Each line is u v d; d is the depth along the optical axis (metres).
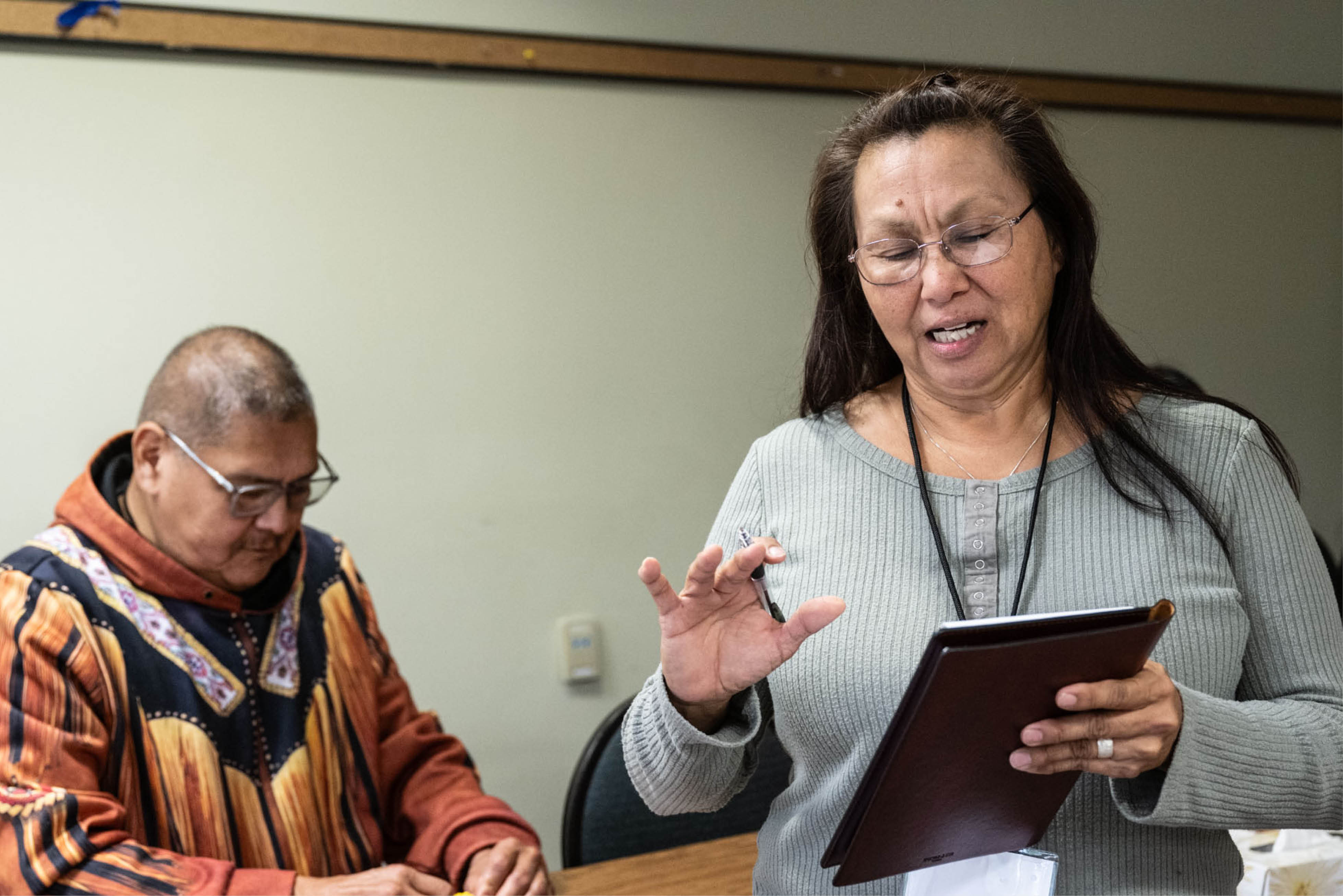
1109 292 2.96
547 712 2.48
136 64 2.15
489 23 2.37
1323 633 0.94
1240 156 3.09
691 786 0.97
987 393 1.00
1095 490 0.99
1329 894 1.19
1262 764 0.86
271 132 2.25
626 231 2.53
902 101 1.00
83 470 2.13
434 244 2.38
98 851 1.31
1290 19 3.11
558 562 2.49
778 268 2.66
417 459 2.37
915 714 0.73
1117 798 0.88
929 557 1.00
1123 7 2.92
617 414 2.54
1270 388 3.15
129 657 1.45
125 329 2.15
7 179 2.07
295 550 1.67
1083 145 2.90
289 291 2.27
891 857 0.83
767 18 2.59
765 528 1.09
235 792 1.50
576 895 1.53
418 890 1.43
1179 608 0.94
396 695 1.78
